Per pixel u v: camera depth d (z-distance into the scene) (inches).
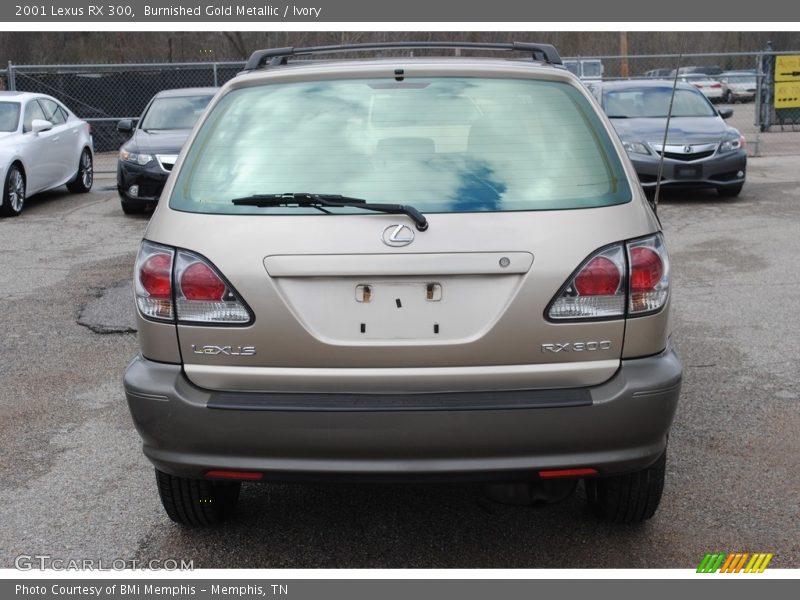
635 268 125.3
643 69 1370.6
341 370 123.9
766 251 382.0
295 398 123.6
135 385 127.6
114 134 992.2
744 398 210.5
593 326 124.0
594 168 131.6
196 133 140.0
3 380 231.0
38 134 557.3
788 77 805.2
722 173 527.8
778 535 148.2
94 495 166.1
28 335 270.8
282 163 132.3
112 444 189.6
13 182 517.0
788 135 920.3
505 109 136.8
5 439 193.0
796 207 502.3
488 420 120.9
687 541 146.6
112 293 321.7
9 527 154.3
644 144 531.5
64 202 589.0
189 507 146.7
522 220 125.1
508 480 124.6
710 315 283.7
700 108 572.7
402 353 123.1
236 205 128.7
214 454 125.5
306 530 152.6
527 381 123.9
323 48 165.9
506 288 123.3
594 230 125.3
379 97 138.6
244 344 124.6
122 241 431.8
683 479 169.0
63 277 349.7
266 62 172.2
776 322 273.7
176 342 126.9
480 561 141.5
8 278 350.0
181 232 128.1
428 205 126.0
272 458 124.2
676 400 127.7
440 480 123.6
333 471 123.3
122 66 775.1
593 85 599.8
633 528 151.2
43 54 1244.5
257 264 124.0
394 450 121.8
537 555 143.1
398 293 123.5
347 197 127.3
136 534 151.8
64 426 199.9
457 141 132.6
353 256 122.9
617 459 124.6
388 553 144.6
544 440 122.0
